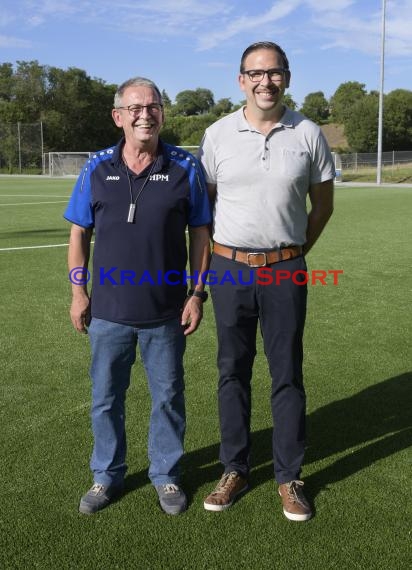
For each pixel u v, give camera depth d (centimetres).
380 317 597
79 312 281
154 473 288
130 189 263
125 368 283
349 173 4284
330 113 9869
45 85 5734
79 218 274
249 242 277
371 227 1318
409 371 452
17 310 613
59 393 408
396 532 260
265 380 435
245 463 298
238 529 264
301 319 284
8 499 284
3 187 2888
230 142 276
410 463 318
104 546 252
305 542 254
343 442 343
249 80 263
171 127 6700
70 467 313
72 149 5891
